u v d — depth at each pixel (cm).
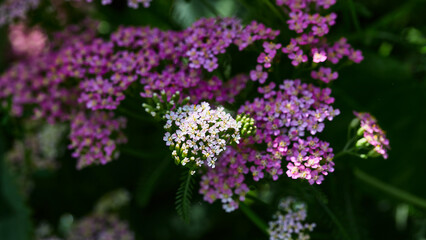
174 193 70
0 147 67
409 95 62
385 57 63
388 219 64
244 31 55
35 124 68
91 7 67
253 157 52
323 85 55
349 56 55
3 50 71
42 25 65
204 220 69
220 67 56
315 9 56
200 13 64
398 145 62
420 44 62
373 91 62
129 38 58
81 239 69
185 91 55
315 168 51
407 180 62
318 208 55
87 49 58
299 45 54
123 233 69
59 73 59
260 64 56
